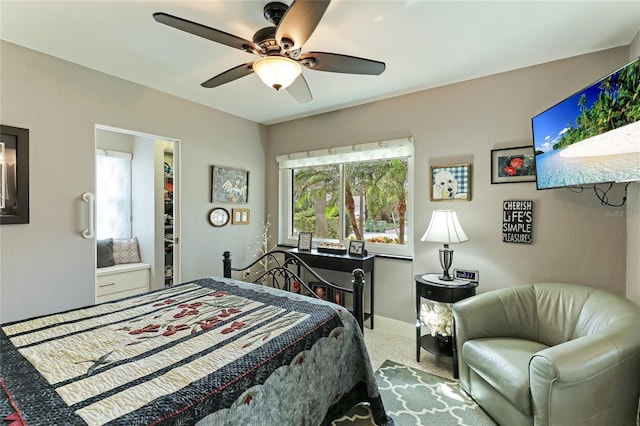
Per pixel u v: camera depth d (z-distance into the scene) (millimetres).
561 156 1974
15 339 1329
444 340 2488
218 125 3445
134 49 2129
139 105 2738
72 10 1687
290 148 3859
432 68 2408
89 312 1668
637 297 1905
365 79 2617
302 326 1524
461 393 2023
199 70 2457
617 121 1576
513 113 2453
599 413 1392
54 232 2264
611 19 1758
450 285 2330
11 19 1771
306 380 1418
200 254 3285
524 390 1455
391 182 3197
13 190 2074
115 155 3969
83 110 2395
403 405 1902
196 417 938
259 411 1154
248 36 1938
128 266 3693
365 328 3182
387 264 3100
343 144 3393
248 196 3816
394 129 3045
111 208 4008
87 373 1070
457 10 1672
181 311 1698
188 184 3158
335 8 1648
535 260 2375
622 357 1417
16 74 2076
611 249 2115
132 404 910
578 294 1961
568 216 2254
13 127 2066
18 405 896
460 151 2695
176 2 1612
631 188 1997
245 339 1365
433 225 2453
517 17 1735
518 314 2068
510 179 2469
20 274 2117
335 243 3541
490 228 2557
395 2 1604
